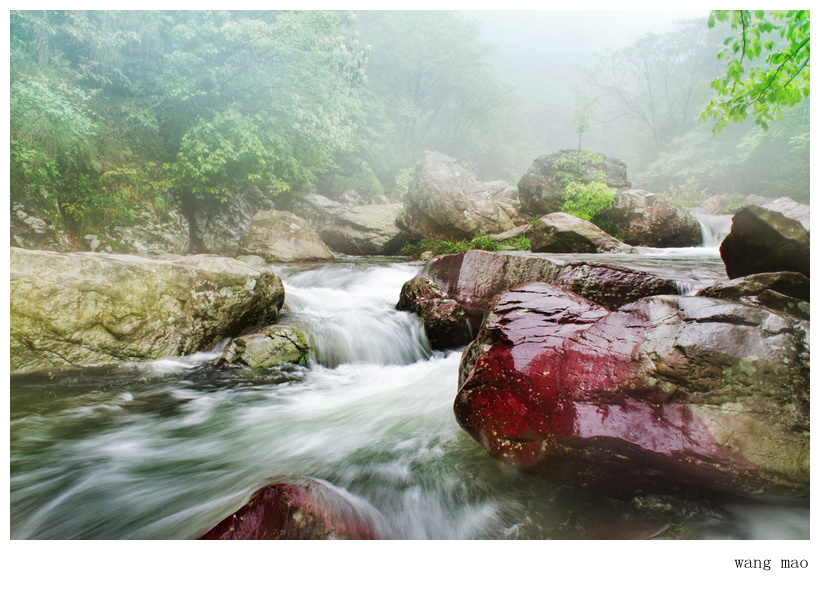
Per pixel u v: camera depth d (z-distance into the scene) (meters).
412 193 13.59
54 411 3.48
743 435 1.94
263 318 5.14
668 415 2.09
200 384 4.11
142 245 8.74
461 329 5.36
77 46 8.71
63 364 4.09
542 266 4.75
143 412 3.54
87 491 2.49
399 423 3.23
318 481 2.22
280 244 10.85
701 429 2.00
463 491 2.42
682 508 2.14
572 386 2.29
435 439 2.95
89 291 4.13
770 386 1.98
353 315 5.30
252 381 4.23
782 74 2.68
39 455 2.88
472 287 5.68
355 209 14.36
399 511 2.29
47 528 2.21
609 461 2.16
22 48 7.48
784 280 2.72
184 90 9.66
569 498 2.31
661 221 11.91
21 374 3.96
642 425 2.10
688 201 21.23
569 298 2.91
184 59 9.73
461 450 2.78
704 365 2.09
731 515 2.10
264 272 5.16
